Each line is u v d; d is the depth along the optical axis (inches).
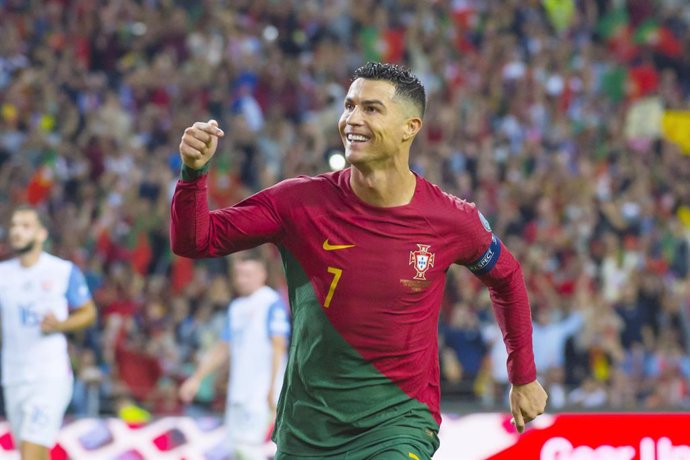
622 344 969.5
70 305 594.2
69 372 595.2
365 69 338.6
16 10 1332.4
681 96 1389.0
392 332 336.8
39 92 1221.7
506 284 361.4
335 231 337.1
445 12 1398.9
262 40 1336.1
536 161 1190.9
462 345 917.8
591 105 1305.4
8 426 636.7
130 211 1064.8
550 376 892.0
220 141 1155.3
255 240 339.0
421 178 348.2
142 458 653.9
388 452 332.8
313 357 339.3
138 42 1318.9
